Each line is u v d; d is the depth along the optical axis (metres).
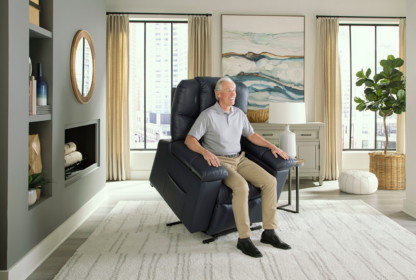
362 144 5.32
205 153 2.31
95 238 2.54
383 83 4.49
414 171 3.14
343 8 4.93
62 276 1.93
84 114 3.04
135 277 1.92
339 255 2.22
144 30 5.07
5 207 1.77
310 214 3.15
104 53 3.67
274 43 4.90
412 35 3.15
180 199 2.44
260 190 2.51
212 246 2.39
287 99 4.95
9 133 1.79
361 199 3.77
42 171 2.35
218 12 4.89
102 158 3.67
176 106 2.66
